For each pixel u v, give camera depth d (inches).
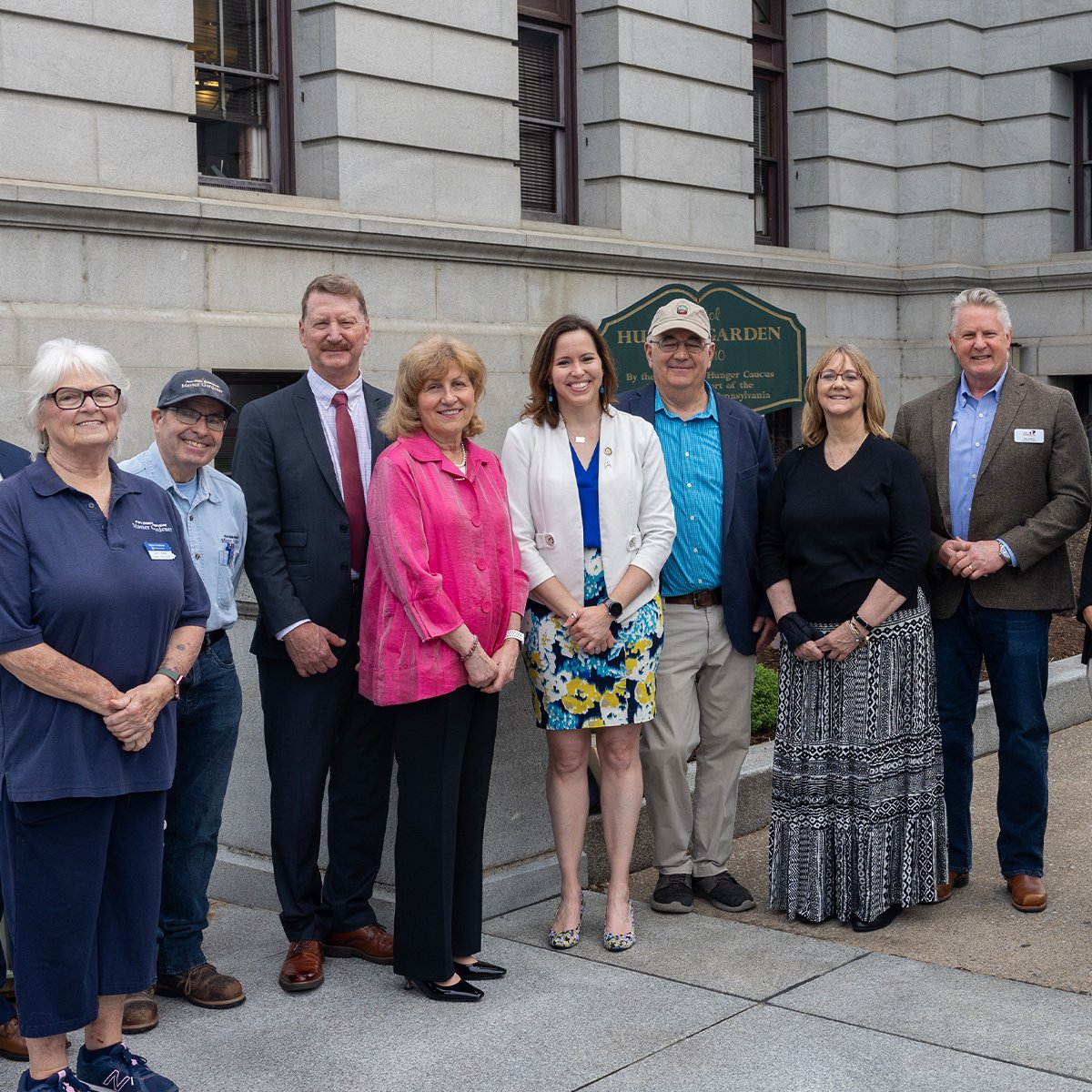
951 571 200.1
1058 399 200.1
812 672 193.0
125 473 145.8
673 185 526.6
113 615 136.6
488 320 461.7
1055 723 306.0
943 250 621.6
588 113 512.1
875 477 190.5
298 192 430.9
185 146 384.2
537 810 209.6
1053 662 327.9
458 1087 146.3
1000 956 181.2
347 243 417.1
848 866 191.9
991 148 631.8
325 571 177.2
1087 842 229.6
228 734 173.2
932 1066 148.0
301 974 174.1
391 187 434.3
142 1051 157.5
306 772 178.2
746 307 346.9
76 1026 138.8
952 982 172.1
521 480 184.2
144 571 139.4
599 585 183.0
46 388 137.7
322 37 420.5
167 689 141.0
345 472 180.4
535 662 184.4
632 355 325.7
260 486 176.9
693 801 216.5
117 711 136.5
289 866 179.2
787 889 195.2
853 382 192.1
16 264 345.7
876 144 615.2
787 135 601.3
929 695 194.4
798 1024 159.8
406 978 174.9
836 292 597.9
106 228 360.8
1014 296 628.7
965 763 208.1
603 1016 163.2
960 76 618.8
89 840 137.6
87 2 358.9
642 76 511.8
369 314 427.2
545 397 186.1
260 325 394.3
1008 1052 151.0
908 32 621.3
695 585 198.8
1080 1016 161.0
